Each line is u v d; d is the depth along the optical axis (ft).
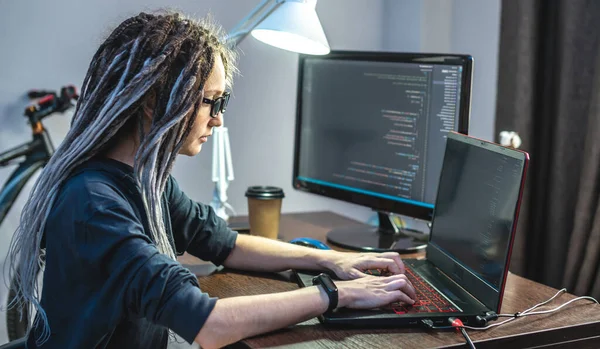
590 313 4.18
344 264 4.60
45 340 3.74
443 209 4.97
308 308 3.77
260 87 7.51
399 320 3.86
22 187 6.52
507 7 6.32
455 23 7.63
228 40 5.67
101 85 3.73
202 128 3.99
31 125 6.55
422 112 5.57
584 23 5.84
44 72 6.68
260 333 3.64
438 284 4.55
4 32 6.50
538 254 6.49
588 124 5.72
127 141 3.87
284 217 7.25
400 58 5.65
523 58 6.16
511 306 4.30
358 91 6.05
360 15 7.84
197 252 4.89
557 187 6.10
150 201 3.72
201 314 3.47
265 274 4.88
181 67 3.71
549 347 3.91
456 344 3.65
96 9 6.75
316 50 5.49
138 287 3.44
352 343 3.62
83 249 3.51
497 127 6.51
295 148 6.75
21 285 3.99
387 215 6.25
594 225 5.65
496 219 4.08
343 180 6.29
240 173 7.57
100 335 3.58
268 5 5.38
